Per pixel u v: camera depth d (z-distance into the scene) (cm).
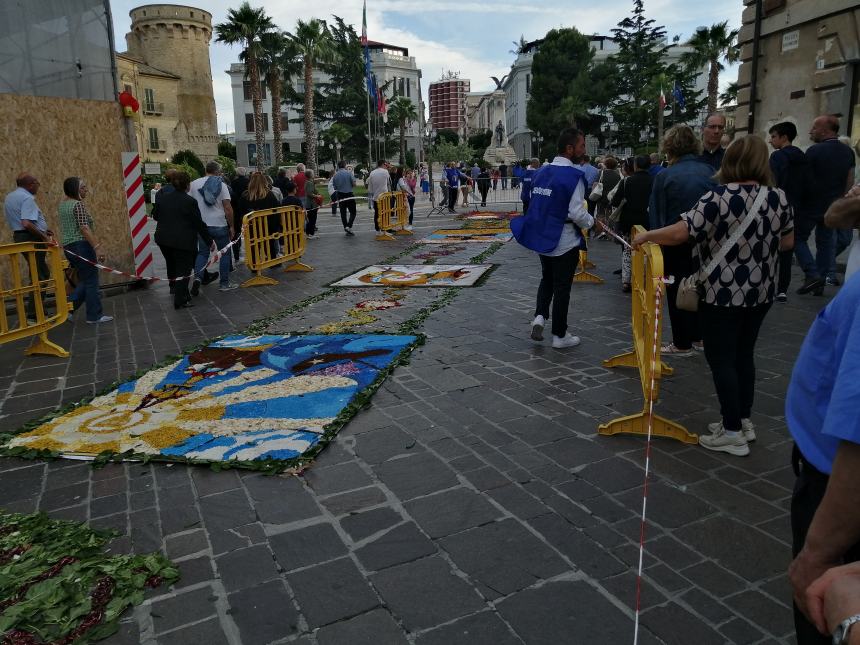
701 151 535
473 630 240
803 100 1034
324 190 4603
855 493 110
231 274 1116
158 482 366
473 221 1950
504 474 361
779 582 262
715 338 367
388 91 8212
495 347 607
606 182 1256
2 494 361
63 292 662
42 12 909
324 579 274
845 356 115
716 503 324
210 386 524
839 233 780
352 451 395
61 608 256
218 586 271
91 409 485
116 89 1000
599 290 851
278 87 4919
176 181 832
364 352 596
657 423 401
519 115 7744
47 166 912
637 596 233
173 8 5441
